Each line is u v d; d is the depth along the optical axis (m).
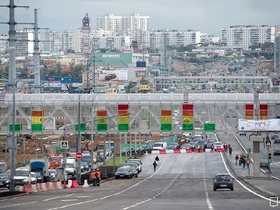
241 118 185.75
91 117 184.25
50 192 131.62
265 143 192.38
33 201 101.38
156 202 94.19
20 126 187.25
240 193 117.19
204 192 122.31
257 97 184.12
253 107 182.75
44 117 192.88
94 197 110.50
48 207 86.75
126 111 185.00
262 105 183.62
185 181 170.38
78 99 186.25
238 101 183.62
